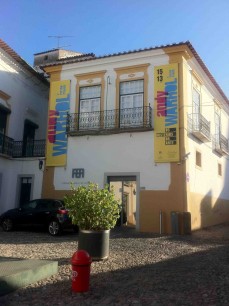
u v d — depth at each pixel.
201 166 17.50
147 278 6.48
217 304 4.95
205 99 19.27
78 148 16.58
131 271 7.09
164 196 14.69
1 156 17.31
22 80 19.61
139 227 14.77
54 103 17.56
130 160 15.52
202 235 13.69
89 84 17.05
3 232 13.66
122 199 15.73
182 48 15.30
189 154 15.32
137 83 16.17
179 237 12.88
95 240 8.09
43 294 5.46
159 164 15.02
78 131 16.38
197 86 17.75
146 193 14.98
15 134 18.84
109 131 15.85
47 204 13.57
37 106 21.08
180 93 15.19
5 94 18.08
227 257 8.62
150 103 15.62
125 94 16.31
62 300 5.21
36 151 19.41
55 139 17.14
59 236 12.65
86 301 5.16
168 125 15.12
